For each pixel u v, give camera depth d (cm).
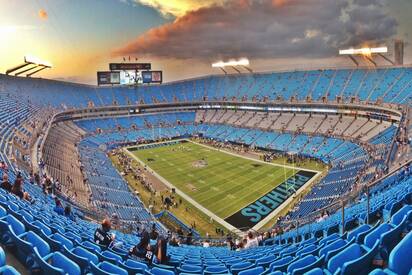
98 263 727
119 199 3325
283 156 5084
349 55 6394
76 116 6762
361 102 5453
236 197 3512
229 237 2328
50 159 3675
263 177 4128
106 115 7325
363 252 576
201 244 2328
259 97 7125
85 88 7369
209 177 4219
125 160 5006
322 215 1945
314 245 920
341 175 3619
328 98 6012
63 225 1176
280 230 2111
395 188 1543
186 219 3019
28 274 603
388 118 4906
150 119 7662
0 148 2573
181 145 6300
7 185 1390
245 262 1070
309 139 5391
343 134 5156
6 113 3881
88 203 2806
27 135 3606
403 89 5194
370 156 3794
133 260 932
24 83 5956
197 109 8188
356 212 1348
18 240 630
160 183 4031
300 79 6988
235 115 7419
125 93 7869
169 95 8194
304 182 3862
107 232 1051
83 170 3966
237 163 4841
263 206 3247
